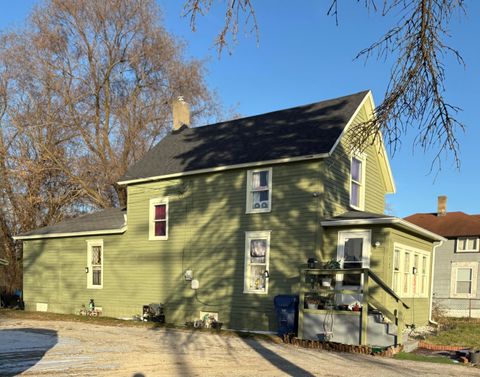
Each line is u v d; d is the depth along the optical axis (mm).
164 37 30031
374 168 17562
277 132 16344
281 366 8461
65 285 19766
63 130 28891
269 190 14617
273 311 13914
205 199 16109
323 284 12984
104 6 28359
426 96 4492
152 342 11000
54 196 29188
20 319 16172
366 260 13211
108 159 29297
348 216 13859
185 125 21656
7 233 29172
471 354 9789
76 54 29078
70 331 12852
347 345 10531
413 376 7988
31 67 28156
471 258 27250
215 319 15188
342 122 14992
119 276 18094
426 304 16672
